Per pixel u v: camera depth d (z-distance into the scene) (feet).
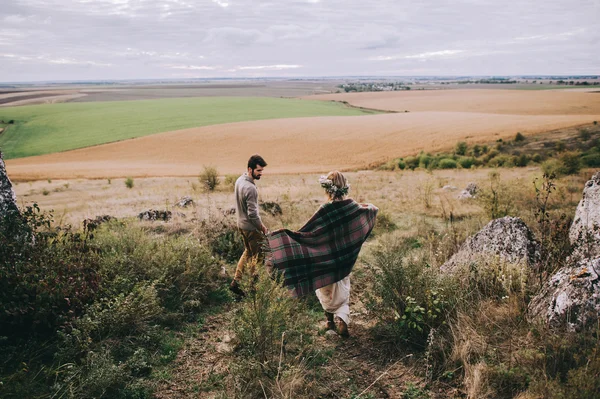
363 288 17.16
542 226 17.67
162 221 27.17
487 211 26.99
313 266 13.12
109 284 13.84
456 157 168.04
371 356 11.89
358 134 243.60
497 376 9.67
